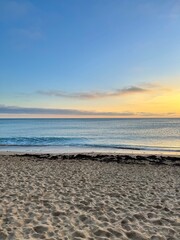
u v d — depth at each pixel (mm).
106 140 30719
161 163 13555
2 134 41875
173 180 9156
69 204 5891
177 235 4270
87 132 46688
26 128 63969
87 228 4461
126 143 27359
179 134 40281
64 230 4332
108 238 4051
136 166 12602
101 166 12414
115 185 8117
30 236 4016
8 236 3977
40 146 24250
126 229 4480
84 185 7965
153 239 4082
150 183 8562
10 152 19781
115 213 5363
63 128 63219
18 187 7410
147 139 32125
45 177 9117
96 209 5578
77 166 12250
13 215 5004
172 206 5941
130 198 6602
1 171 10242
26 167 11547
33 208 5531
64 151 20672
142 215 5234
